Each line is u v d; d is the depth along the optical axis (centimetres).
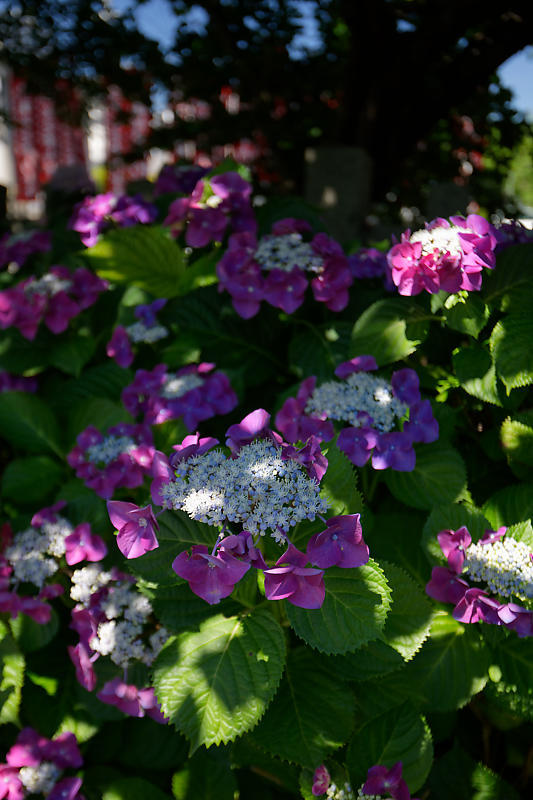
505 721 73
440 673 67
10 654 73
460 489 72
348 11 203
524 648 67
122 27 248
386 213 295
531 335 69
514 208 290
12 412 91
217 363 91
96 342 99
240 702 59
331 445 66
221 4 235
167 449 81
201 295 91
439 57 215
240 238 86
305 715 64
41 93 275
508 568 64
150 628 75
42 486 90
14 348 99
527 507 71
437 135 283
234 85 254
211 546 60
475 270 69
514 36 207
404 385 72
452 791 70
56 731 76
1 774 72
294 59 253
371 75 225
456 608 66
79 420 90
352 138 245
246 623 63
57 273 98
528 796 76
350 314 88
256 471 58
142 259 90
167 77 254
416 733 65
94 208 101
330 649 59
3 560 75
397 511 78
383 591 59
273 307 90
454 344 78
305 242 90
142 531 59
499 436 76
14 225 183
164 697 60
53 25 246
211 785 71
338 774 64
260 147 267
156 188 111
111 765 76
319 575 57
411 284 71
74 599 75
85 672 71
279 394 85
